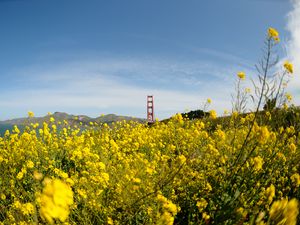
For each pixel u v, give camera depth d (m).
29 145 7.63
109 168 5.81
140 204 4.15
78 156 6.54
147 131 12.47
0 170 5.68
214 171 5.05
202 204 4.16
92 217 4.34
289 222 1.13
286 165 5.06
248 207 3.20
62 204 0.85
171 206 3.61
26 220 3.60
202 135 8.27
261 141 3.35
